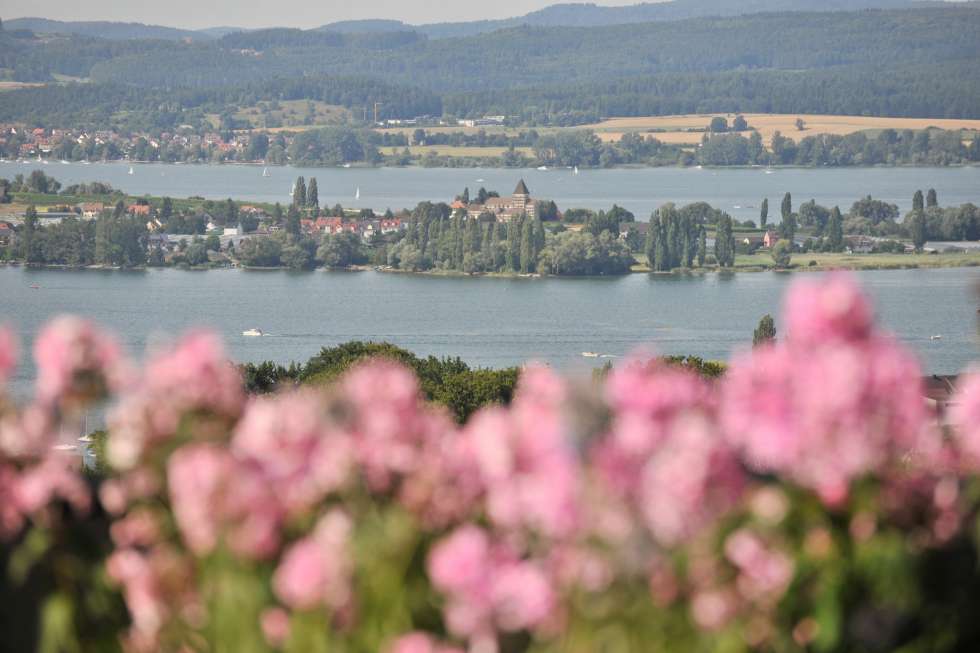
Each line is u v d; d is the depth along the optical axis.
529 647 7.38
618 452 7.38
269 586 7.93
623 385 7.56
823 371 7.25
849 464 7.26
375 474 8.02
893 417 7.29
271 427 7.94
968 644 7.64
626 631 7.21
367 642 7.52
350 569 7.48
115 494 8.55
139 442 8.43
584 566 7.16
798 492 7.42
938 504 7.67
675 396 7.55
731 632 7.27
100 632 8.65
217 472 7.76
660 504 7.18
